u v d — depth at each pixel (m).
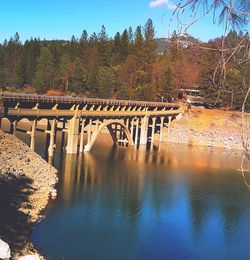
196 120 84.19
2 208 28.30
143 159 59.72
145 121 75.56
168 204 37.22
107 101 63.53
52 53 129.25
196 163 60.47
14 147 41.56
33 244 25.23
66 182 40.81
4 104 44.25
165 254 26.41
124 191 40.09
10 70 128.62
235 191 44.09
